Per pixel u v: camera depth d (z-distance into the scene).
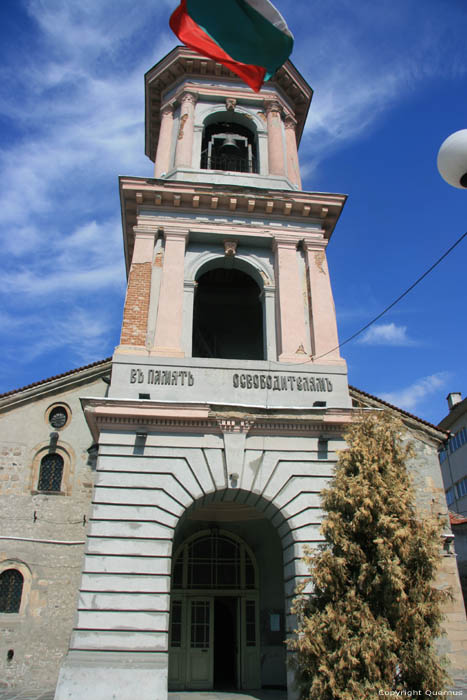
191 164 18.27
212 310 21.34
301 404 14.12
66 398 19.53
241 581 16.64
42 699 13.31
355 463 9.91
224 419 13.34
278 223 17.08
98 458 12.79
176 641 15.83
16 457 18.31
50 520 17.64
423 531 9.02
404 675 8.36
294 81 20.67
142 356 14.21
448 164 7.02
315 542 12.47
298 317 15.63
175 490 12.68
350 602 8.69
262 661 15.72
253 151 19.89
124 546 11.94
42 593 16.69
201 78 20.20
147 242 16.16
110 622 11.18
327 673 8.30
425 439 17.22
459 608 14.62
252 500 13.34
